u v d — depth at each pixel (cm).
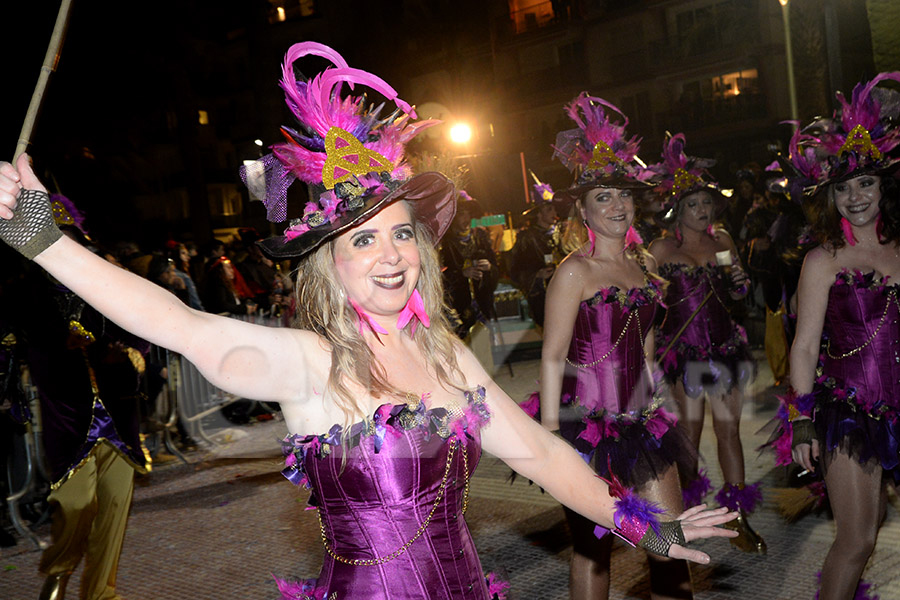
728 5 2480
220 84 3194
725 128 2547
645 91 2678
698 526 226
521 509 532
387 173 214
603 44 2692
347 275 208
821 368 350
